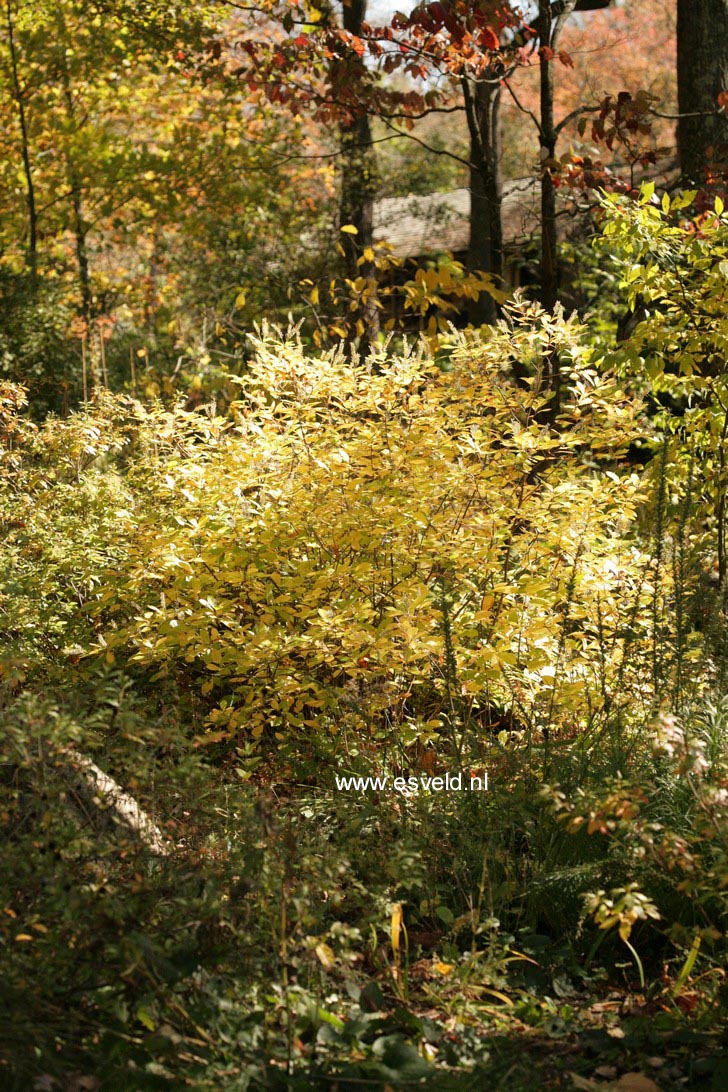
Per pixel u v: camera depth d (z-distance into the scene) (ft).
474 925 11.02
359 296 25.32
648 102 24.57
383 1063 9.08
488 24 24.16
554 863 12.24
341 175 48.19
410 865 10.60
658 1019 10.11
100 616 17.07
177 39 41.75
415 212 67.36
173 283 52.85
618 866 11.57
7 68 48.16
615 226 19.24
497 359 17.20
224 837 11.83
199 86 49.47
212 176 49.11
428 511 15.74
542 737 15.06
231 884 10.54
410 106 27.20
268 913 10.21
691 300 18.90
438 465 15.79
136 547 16.61
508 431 17.29
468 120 27.17
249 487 16.97
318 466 16.49
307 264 49.29
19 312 39.68
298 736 15.11
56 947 8.79
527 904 12.17
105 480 19.12
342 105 27.40
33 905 9.42
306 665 15.80
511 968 11.28
